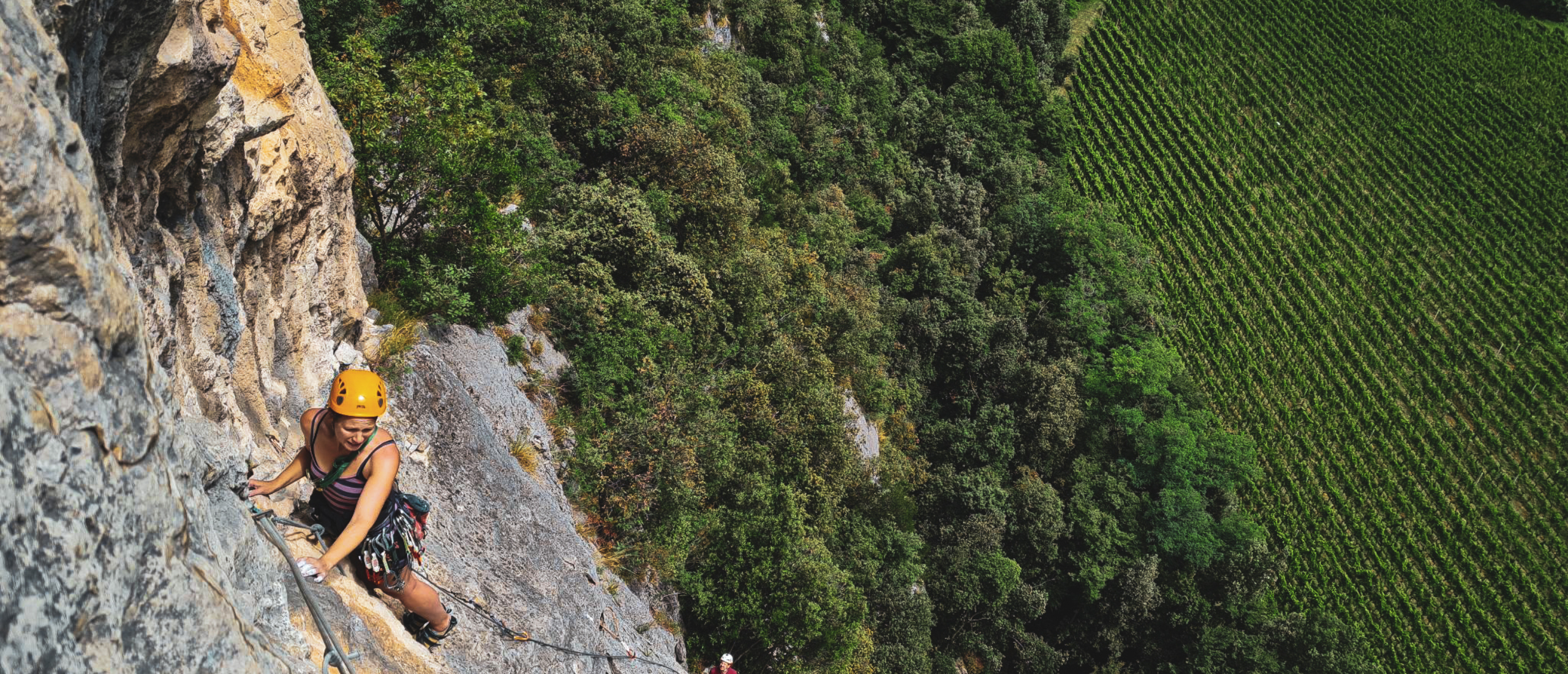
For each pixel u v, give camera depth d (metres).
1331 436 60.50
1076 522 50.53
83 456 4.01
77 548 3.88
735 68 50.28
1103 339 58.19
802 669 24.31
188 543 4.87
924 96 70.00
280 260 11.01
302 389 11.40
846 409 40.12
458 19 27.77
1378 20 89.12
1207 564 48.97
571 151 35.78
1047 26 84.06
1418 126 82.56
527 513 14.77
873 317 46.47
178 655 4.48
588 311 25.80
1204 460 52.56
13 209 3.77
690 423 26.02
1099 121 81.88
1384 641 51.22
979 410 53.88
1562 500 57.47
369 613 7.93
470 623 10.30
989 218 66.56
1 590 3.42
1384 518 56.22
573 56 36.31
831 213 52.59
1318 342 66.44
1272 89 84.44
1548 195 77.44
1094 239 62.62
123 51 5.77
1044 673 45.12
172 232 7.94
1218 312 67.44
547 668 11.57
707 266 34.94
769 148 51.28
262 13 12.27
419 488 12.30
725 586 23.69
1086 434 55.66
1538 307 68.75
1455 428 61.44
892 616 36.78
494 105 32.03
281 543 6.70
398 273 17.39
